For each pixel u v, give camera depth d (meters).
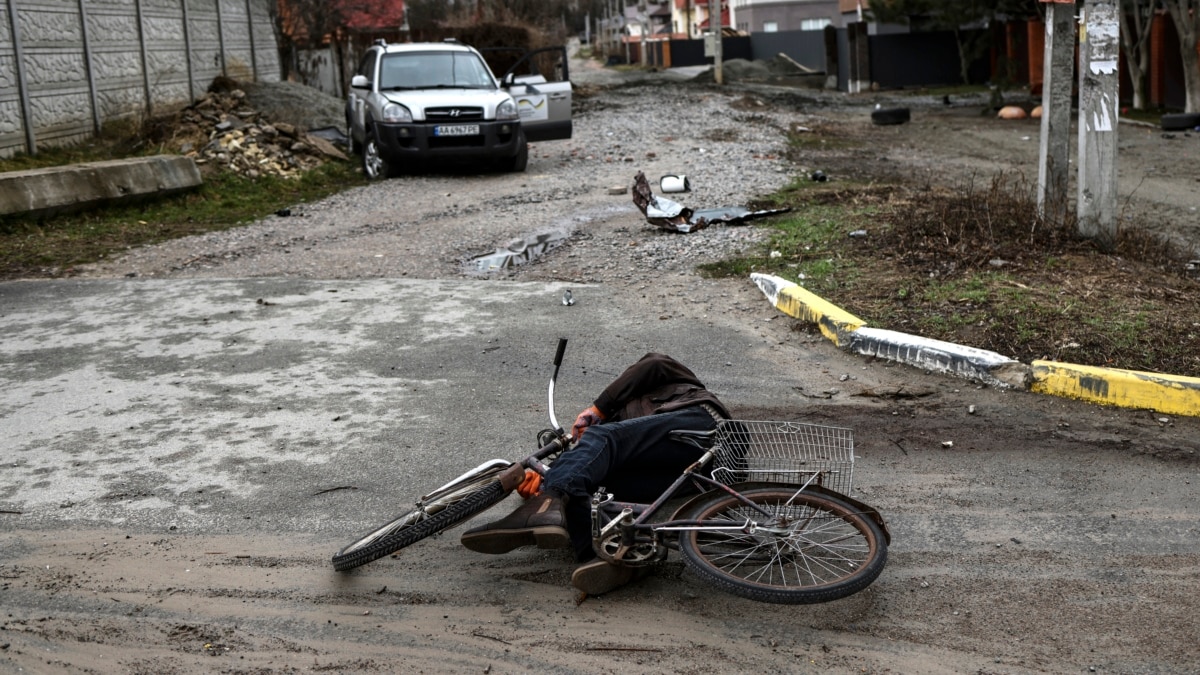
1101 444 5.48
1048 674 3.52
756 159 16.64
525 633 3.80
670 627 3.83
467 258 10.16
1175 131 20.53
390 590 4.13
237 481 5.16
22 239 11.21
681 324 7.75
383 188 15.02
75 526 4.69
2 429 5.88
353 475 5.22
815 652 3.66
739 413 6.00
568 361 6.95
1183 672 3.52
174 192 13.66
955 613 3.90
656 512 4.10
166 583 4.18
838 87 38.44
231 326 7.87
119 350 7.33
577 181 14.91
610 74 51.72
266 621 3.90
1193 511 4.71
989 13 32.94
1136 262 8.95
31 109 15.69
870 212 10.98
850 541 4.37
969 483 5.04
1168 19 24.98
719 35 39.28
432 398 6.30
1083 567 4.24
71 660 3.63
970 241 9.20
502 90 16.86
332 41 29.25
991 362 6.36
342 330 7.73
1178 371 6.27
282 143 16.84
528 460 4.24
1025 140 20.19
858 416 5.94
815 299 7.76
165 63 20.14
